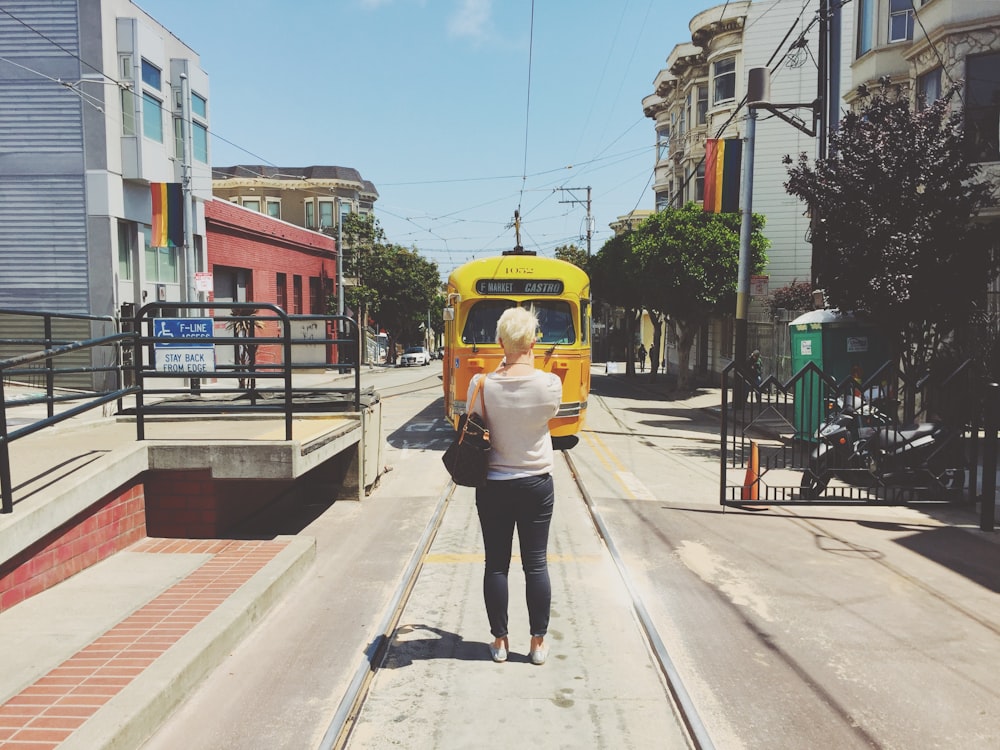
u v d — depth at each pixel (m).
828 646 4.50
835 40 15.27
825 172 11.50
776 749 3.35
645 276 26.36
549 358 11.46
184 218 22.38
